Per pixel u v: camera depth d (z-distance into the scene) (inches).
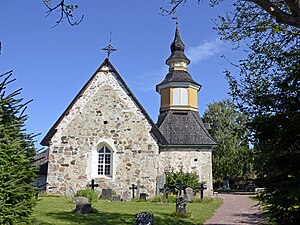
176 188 943.7
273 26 370.3
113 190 936.9
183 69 1346.0
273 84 334.3
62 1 283.4
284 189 259.8
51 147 964.6
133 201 849.5
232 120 1989.4
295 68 293.4
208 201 880.3
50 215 528.4
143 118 978.7
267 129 288.7
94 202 749.9
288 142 277.4
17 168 294.5
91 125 978.7
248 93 384.2
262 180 282.2
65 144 967.0
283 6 324.8
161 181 935.7
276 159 281.3
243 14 383.2
